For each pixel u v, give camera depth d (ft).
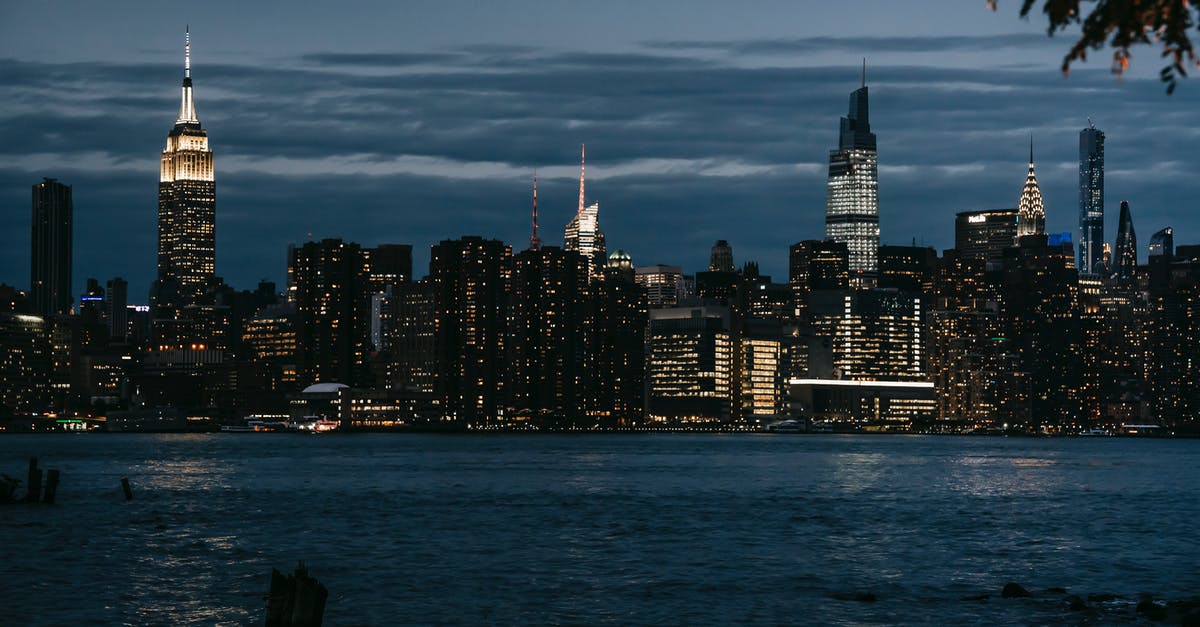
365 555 392.47
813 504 614.75
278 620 213.87
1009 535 460.14
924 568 366.22
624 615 285.02
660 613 287.48
